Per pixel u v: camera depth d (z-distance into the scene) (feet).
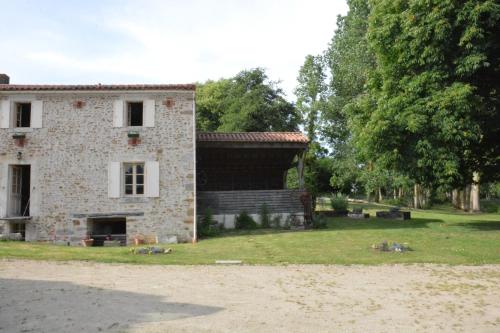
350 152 91.04
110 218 53.57
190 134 53.72
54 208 51.93
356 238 50.14
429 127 46.91
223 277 30.27
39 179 52.08
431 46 46.75
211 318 20.48
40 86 51.98
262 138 61.98
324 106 98.68
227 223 60.90
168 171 53.21
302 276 31.09
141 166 54.24
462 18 44.57
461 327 20.38
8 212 51.80
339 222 69.62
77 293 24.57
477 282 29.94
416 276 31.60
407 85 49.78
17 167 54.24
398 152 50.83
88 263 35.27
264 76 111.65
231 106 108.68
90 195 52.29
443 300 25.16
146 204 52.70
